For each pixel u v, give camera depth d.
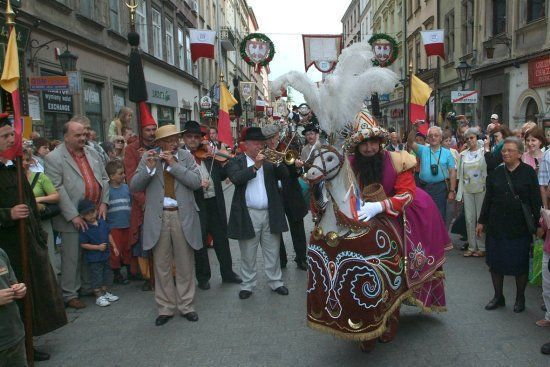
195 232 4.71
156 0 20.34
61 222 5.14
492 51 15.55
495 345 4.01
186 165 4.79
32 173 5.03
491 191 4.70
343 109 3.45
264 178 5.33
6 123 3.63
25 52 9.84
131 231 5.58
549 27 13.18
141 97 5.21
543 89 13.42
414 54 28.09
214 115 22.42
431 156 7.18
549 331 4.27
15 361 2.88
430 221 3.98
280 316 4.80
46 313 3.99
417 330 4.34
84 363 3.92
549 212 4.11
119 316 4.94
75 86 9.45
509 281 5.72
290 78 3.54
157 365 3.85
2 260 2.82
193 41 9.04
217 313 4.94
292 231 6.40
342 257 3.32
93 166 5.43
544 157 4.95
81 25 12.95
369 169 3.67
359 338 3.29
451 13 21.56
